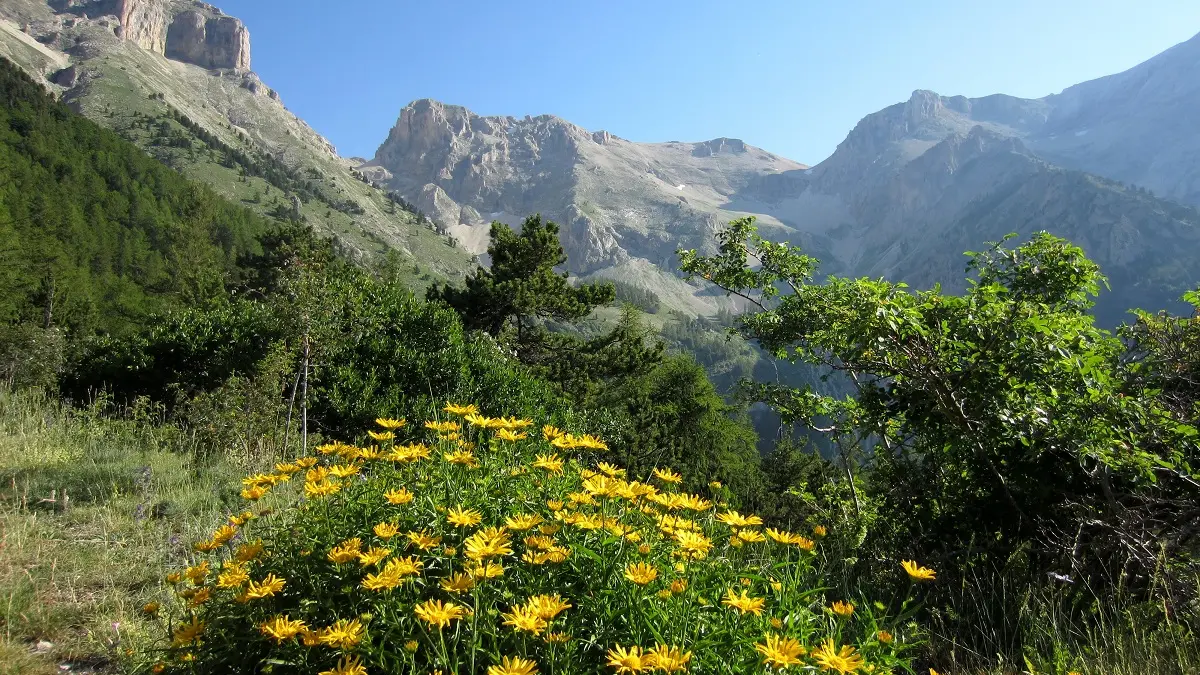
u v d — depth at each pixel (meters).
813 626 2.34
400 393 9.54
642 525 2.55
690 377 24.03
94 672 2.88
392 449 2.94
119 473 5.45
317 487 2.60
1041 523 4.12
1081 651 2.72
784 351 7.80
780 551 2.80
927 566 3.97
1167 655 2.66
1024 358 4.18
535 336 21.14
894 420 5.37
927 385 4.49
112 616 3.27
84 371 10.41
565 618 2.01
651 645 2.00
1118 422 4.02
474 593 1.92
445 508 2.47
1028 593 3.14
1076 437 3.82
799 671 1.82
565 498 2.71
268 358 8.22
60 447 6.23
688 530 2.49
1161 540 3.50
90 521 4.61
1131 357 4.94
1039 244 5.62
